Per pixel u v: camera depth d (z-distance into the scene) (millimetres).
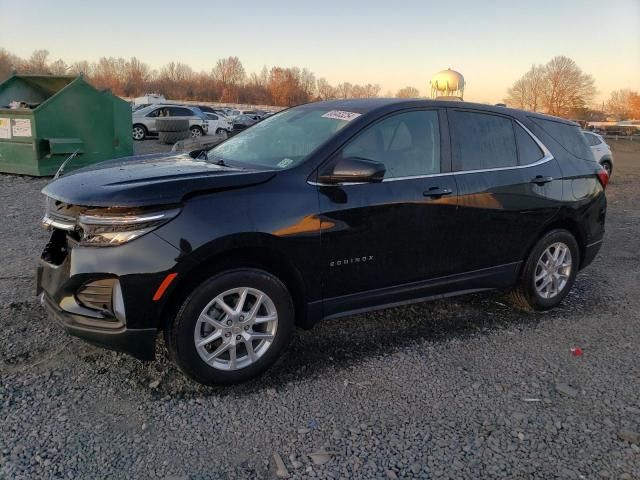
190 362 3229
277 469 2691
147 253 3023
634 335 4453
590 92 78688
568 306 5105
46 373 3461
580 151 5156
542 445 2943
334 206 3564
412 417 3168
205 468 2682
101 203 3027
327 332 4297
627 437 3023
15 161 11555
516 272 4633
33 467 2621
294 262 3459
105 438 2869
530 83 80375
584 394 3488
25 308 4410
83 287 3180
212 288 3213
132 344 3117
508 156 4543
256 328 3516
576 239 5133
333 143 3682
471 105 4438
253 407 3221
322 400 3318
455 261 4211
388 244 3822
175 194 3105
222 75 105062
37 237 6676
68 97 11750
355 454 2824
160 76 106750
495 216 4332
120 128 13141
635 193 13727
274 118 4617
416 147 4043
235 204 3250
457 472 2711
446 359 3914
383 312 4746
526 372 3758
